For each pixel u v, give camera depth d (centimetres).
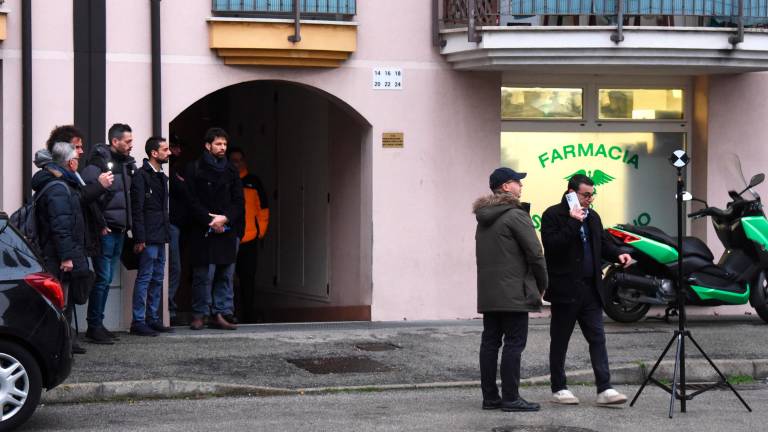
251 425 854
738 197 1378
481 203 918
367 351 1166
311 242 1616
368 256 1430
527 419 888
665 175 1553
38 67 1268
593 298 948
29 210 1038
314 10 1366
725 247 1412
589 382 1084
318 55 1368
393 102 1417
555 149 1516
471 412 915
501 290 905
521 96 1498
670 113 1553
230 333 1262
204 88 1341
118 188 1172
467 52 1388
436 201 1438
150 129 1315
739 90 1531
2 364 819
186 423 862
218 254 1262
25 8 1250
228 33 1330
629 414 916
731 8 1380
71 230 1038
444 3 1427
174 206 1289
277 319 1723
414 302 1434
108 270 1170
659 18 1443
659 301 1341
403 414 904
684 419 896
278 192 1733
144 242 1202
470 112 1447
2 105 1255
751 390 1059
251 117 1825
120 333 1247
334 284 1547
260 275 1798
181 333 1254
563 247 932
